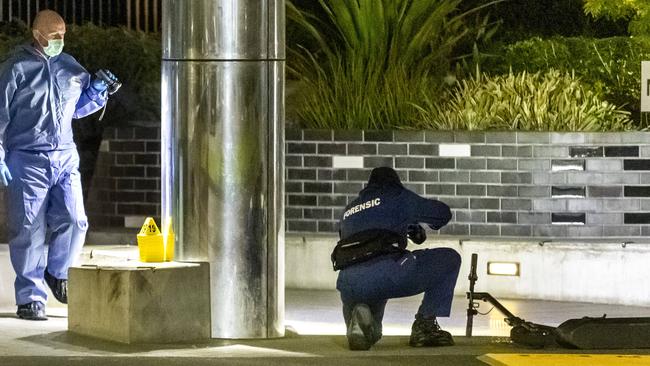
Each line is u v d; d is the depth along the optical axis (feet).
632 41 117.50
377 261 68.59
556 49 118.62
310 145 99.76
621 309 89.61
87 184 113.70
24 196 76.02
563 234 98.07
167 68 72.43
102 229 101.55
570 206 98.12
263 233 71.97
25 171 75.77
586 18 131.23
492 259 93.35
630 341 70.59
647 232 98.07
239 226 71.72
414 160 98.84
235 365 64.44
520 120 102.78
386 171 70.08
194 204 71.97
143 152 102.78
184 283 70.23
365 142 99.30
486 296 72.90
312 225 99.86
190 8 71.20
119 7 127.34
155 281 69.41
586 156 98.02
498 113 103.86
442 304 70.03
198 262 71.56
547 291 92.89
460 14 125.59
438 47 117.50
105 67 116.26
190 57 71.41
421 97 108.17
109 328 70.23
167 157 72.69
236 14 70.95
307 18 125.39
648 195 97.81
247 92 71.26
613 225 98.12
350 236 69.15
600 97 113.80
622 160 97.96
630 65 116.06
